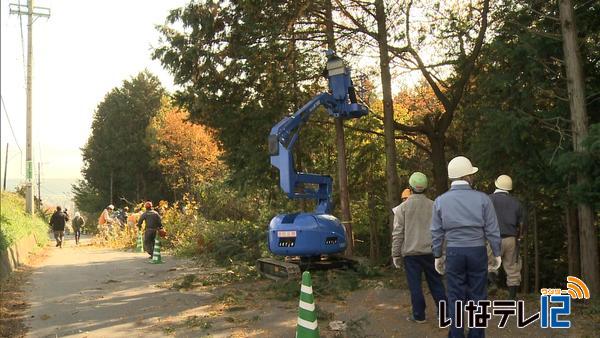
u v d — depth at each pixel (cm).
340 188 1310
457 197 533
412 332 627
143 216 1580
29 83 2906
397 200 1238
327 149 1592
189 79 1326
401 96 1683
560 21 841
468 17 1297
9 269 1261
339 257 1095
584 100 810
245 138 1395
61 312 802
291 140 1048
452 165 550
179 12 1294
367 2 1276
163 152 4284
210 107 1353
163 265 1404
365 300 816
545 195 1069
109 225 2650
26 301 896
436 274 659
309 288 552
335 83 1150
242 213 2244
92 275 1216
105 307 832
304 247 1001
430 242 648
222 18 1285
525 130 873
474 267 527
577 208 916
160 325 700
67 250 2134
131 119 5772
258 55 1299
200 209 2280
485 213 526
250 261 1351
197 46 1272
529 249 1266
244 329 667
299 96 1402
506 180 807
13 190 4588
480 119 1068
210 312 768
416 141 1587
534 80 905
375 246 1655
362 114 1167
